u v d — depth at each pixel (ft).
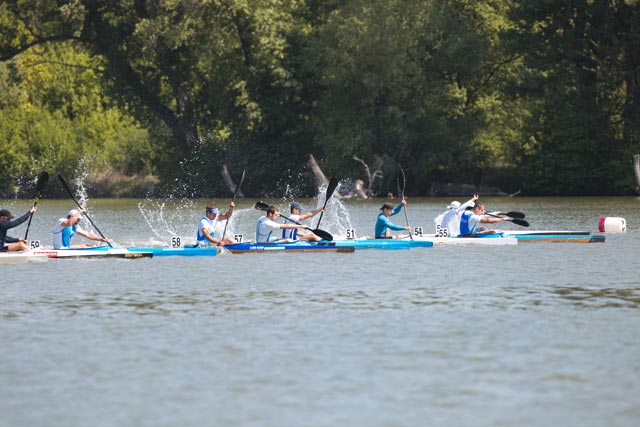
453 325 151.94
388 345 137.18
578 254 261.65
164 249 263.49
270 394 112.47
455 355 130.62
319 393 112.78
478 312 164.25
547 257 254.06
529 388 114.01
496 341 139.13
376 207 574.56
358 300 179.01
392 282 204.74
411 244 281.95
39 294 189.67
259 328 150.71
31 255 248.73
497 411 105.40
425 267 232.53
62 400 110.93
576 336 142.20
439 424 101.19
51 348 136.98
